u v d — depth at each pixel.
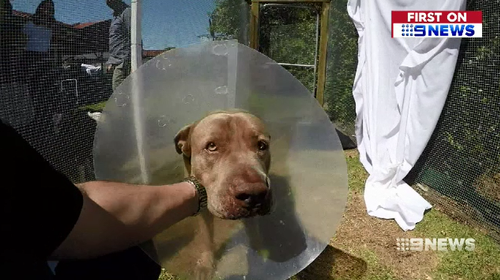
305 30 2.33
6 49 0.92
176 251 0.78
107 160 0.73
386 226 1.39
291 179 0.82
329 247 1.24
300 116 0.80
